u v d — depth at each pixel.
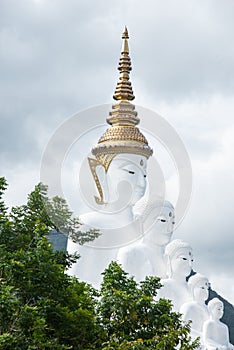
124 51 55.12
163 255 52.56
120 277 39.56
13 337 33.00
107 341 36.56
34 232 38.06
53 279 35.78
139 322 37.56
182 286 52.66
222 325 52.56
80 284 38.84
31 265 35.69
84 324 35.72
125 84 54.25
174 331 36.34
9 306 33.47
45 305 34.97
